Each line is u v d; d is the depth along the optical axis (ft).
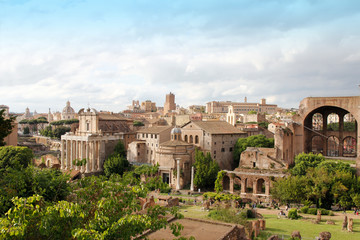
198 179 325.42
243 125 543.80
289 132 341.00
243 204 258.16
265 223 193.88
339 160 329.31
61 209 68.08
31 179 114.62
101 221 71.46
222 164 383.24
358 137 297.33
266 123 591.37
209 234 108.17
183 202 267.39
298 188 256.93
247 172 310.86
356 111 305.73
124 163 389.39
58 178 120.16
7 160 315.37
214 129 384.88
